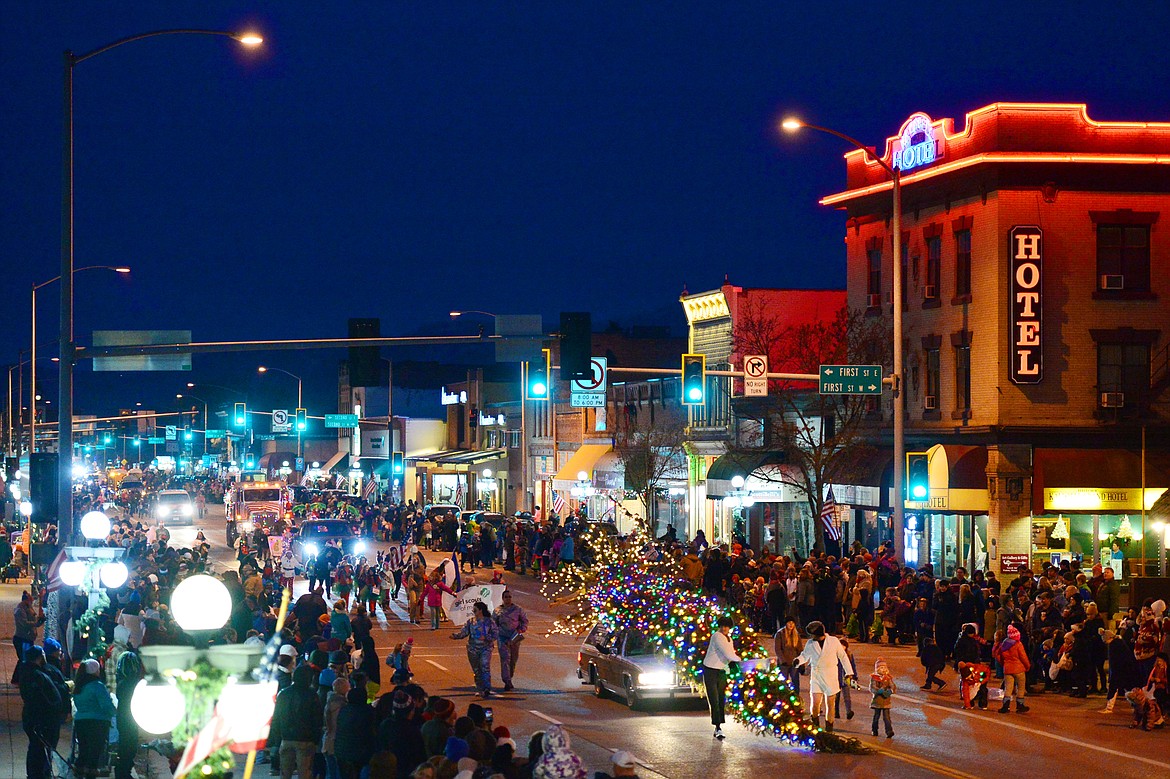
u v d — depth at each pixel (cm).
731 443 5653
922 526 4331
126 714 1695
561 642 3456
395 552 4644
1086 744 2066
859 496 4541
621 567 2612
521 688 2670
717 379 5891
